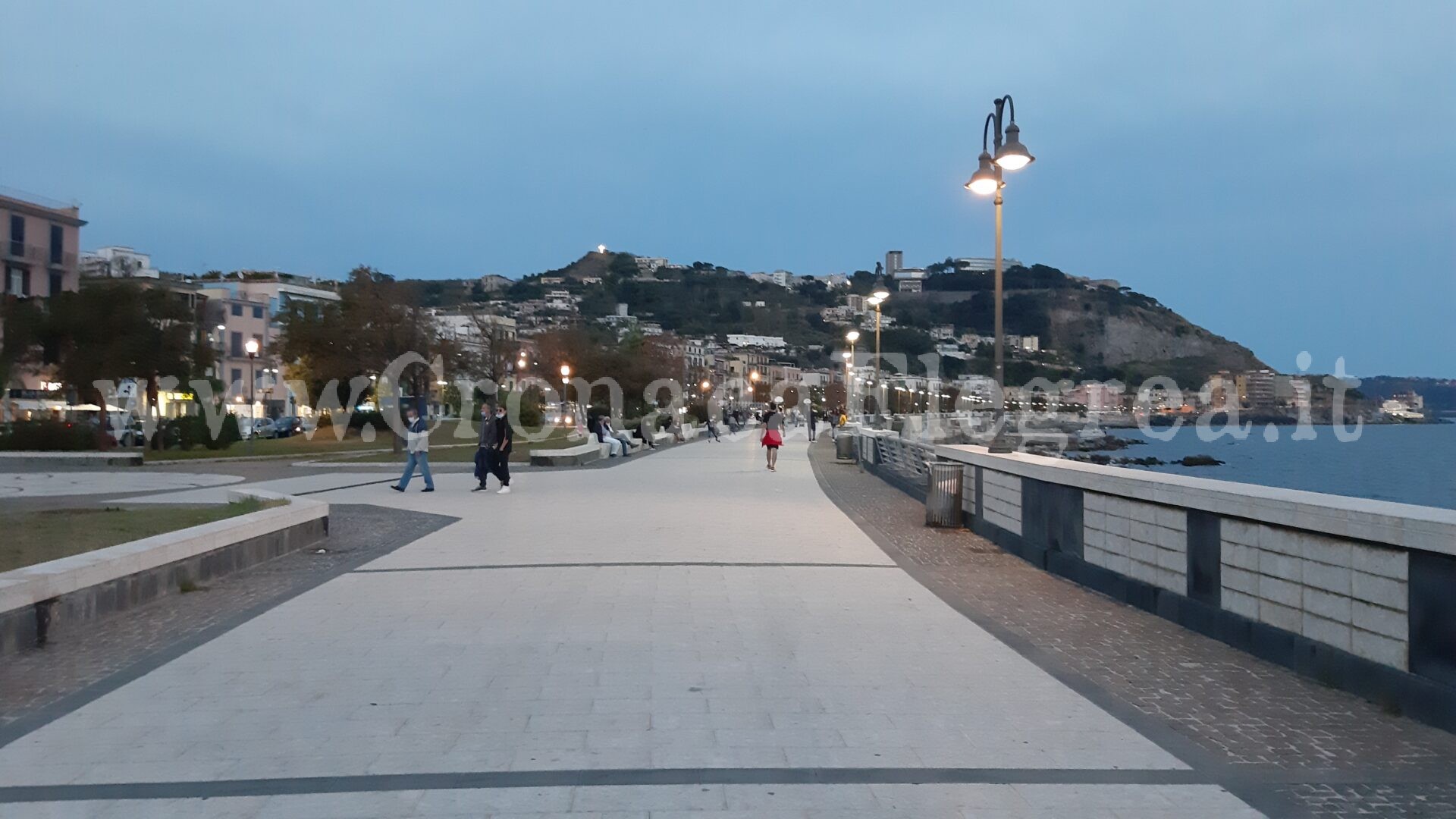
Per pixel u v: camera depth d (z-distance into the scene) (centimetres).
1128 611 871
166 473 2539
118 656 705
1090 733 538
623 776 468
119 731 536
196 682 632
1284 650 679
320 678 641
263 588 963
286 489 2064
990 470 1348
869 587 980
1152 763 493
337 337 4041
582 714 562
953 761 492
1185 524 813
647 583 987
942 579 1030
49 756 498
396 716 560
